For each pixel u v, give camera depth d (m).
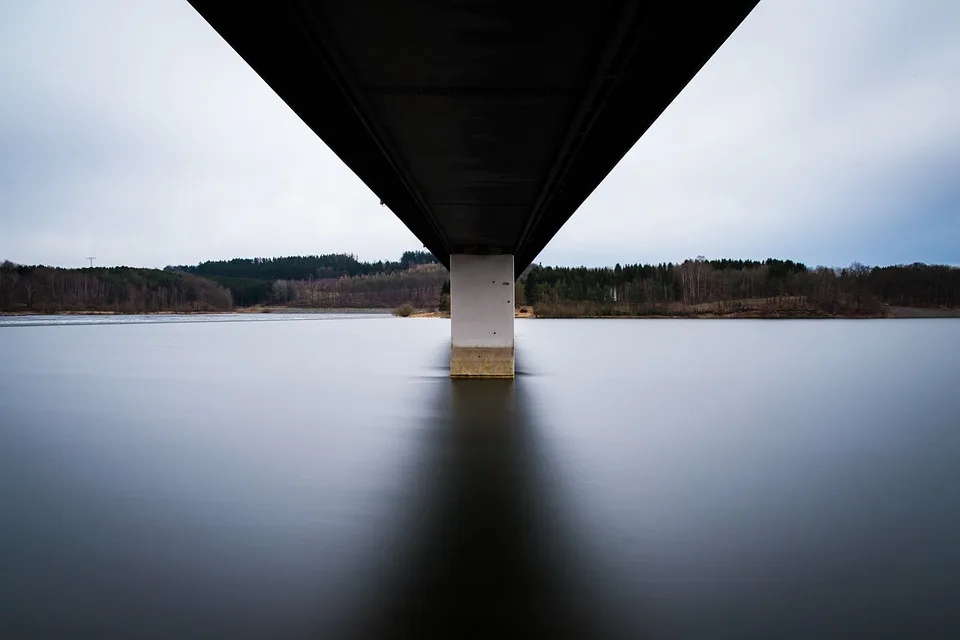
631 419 18.00
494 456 13.28
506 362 28.47
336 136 11.62
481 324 28.52
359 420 17.72
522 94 9.46
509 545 8.03
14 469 12.14
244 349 46.16
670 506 9.73
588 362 37.81
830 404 21.33
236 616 6.10
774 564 7.45
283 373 30.56
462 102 9.78
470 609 6.25
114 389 24.69
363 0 6.71
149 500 10.03
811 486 10.95
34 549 7.92
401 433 15.81
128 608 6.27
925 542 8.21
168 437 15.30
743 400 22.19
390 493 10.42
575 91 9.34
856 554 7.78
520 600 6.45
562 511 9.45
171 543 8.12
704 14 6.98
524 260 38.34
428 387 25.38
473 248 28.30
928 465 12.62
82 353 41.59
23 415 18.64
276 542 8.15
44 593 6.63
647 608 6.28
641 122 10.76
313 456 13.24
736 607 6.32
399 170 13.81
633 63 8.38
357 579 6.96
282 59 8.25
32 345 48.53
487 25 7.32
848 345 53.88
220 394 23.30
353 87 9.16
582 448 14.09
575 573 7.14
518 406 20.41
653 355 43.22
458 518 9.14
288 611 6.20
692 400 22.11
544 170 14.00
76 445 14.39
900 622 6.03
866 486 10.98
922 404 21.38
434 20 7.16
